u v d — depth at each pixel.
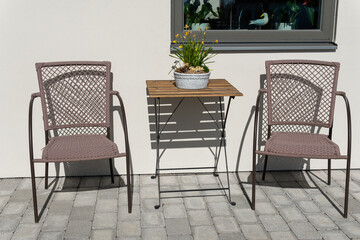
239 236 2.83
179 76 3.15
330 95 3.50
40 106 3.50
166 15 3.40
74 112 3.41
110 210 3.14
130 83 3.51
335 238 2.81
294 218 3.05
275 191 3.44
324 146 3.07
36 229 2.89
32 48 3.37
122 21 3.38
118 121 3.58
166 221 3.00
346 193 3.03
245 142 3.72
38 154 3.60
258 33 3.55
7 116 3.49
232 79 3.57
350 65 3.59
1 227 2.92
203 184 3.55
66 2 3.31
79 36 3.38
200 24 3.51
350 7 3.49
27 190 3.43
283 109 3.51
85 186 3.51
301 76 3.49
